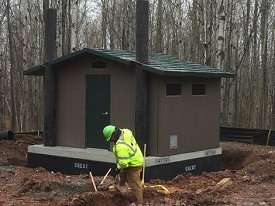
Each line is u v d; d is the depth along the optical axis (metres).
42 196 10.05
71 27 21.97
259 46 34.47
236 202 9.39
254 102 30.27
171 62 14.05
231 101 27.39
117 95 12.90
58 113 14.10
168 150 12.68
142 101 12.23
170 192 10.43
